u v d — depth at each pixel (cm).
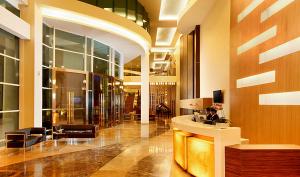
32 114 1045
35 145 1031
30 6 1047
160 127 1762
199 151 570
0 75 940
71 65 1408
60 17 1180
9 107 995
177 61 2852
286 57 673
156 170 660
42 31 1164
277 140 717
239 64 1005
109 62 1748
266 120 785
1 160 769
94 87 1533
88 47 1520
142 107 2084
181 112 2162
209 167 524
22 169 667
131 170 660
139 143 1081
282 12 700
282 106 695
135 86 3103
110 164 721
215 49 1338
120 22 1425
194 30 1789
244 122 950
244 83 978
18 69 1048
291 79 650
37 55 1071
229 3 1134
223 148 471
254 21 879
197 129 568
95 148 967
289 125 659
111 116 1764
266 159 416
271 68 754
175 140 742
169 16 2059
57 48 1322
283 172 415
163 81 2914
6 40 971
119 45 1725
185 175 615
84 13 1230
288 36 668
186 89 2006
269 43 770
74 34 1426
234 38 1055
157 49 2964
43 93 1220
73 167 689
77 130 1179
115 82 1823
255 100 863
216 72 1317
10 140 907
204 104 1330
